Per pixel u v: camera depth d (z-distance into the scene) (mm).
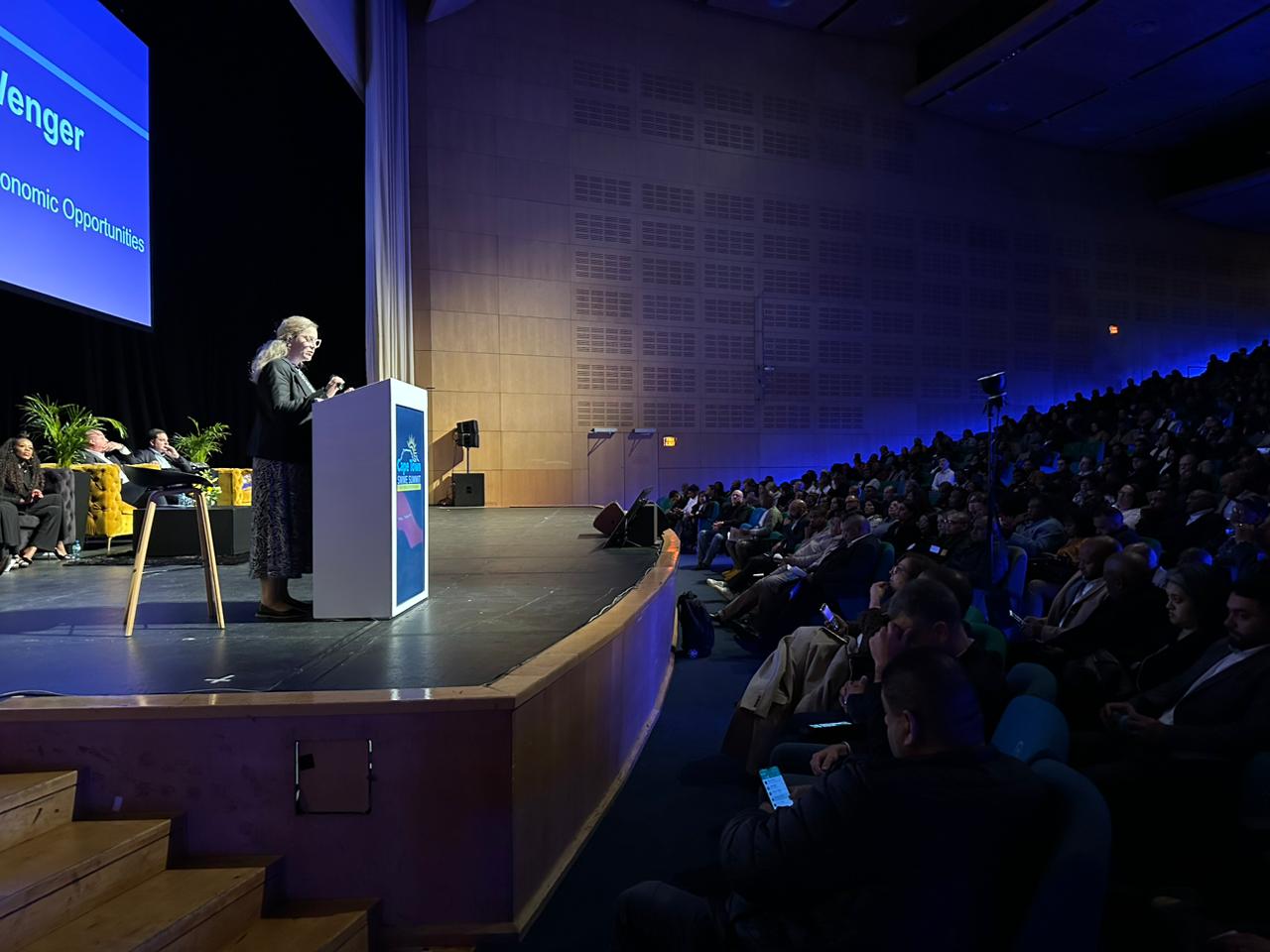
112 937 1609
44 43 5754
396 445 3164
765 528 8797
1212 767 2027
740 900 1541
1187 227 16328
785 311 13477
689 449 12906
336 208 10914
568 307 12188
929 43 13797
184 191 9516
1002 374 4934
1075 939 1119
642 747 3469
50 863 1690
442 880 2004
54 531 5336
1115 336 15711
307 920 1897
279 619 3154
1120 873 2096
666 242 12750
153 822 1918
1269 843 1819
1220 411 10445
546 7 12062
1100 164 15711
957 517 5473
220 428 8742
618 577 4371
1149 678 2631
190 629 2977
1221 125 14438
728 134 13133
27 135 5562
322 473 3088
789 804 1525
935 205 14453
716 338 13062
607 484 12430
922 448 13000
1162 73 12438
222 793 1970
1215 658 2324
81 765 1952
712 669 4918
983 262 14797
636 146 12578
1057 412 13375
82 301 6191
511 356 11875
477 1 11664
